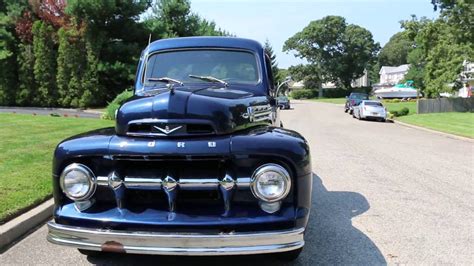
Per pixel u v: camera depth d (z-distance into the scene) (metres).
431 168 10.28
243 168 3.56
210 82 5.10
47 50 40.19
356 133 20.02
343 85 103.50
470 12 34.38
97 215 3.55
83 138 3.83
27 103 41.25
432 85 37.41
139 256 4.58
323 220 5.89
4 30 40.44
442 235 5.33
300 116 34.81
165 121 3.64
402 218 6.04
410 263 4.44
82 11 38.44
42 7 40.91
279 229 3.47
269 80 5.38
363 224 5.73
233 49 5.34
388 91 70.44
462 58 35.75
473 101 35.88
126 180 3.57
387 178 8.95
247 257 4.52
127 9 40.00
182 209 3.53
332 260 4.49
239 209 3.51
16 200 5.88
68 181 3.62
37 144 10.70
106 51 39.94
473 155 12.80
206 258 4.52
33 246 4.90
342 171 9.68
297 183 3.60
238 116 3.94
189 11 43.53
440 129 22.22
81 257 4.57
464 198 7.27
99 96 39.31
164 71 5.25
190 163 3.62
